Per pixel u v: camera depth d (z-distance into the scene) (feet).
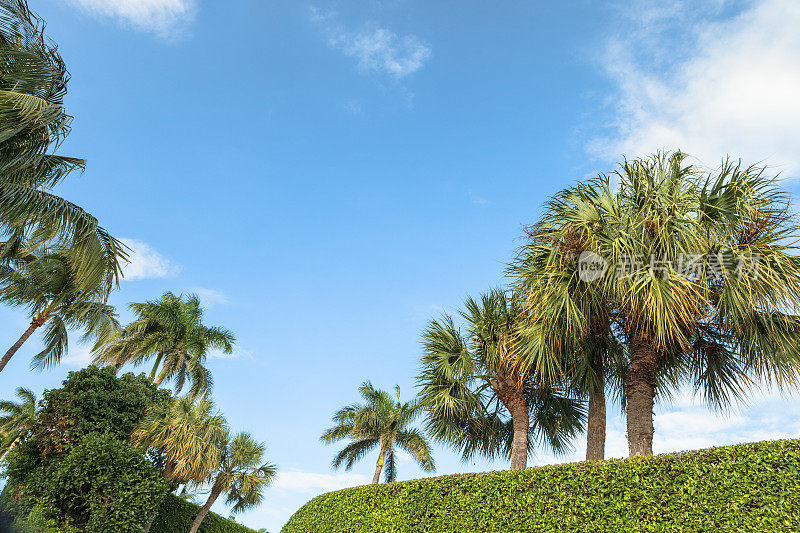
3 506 46.37
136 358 73.82
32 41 32.37
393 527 33.42
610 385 37.99
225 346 76.23
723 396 33.58
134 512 44.80
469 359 39.81
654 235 29.86
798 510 18.98
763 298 27.94
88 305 49.24
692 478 22.11
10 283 44.60
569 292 31.24
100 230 35.17
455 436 41.65
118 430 52.24
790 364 29.01
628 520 23.06
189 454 50.80
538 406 41.63
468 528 29.22
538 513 26.45
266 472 56.13
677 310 28.12
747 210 28.91
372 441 67.15
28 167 32.81
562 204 34.01
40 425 50.34
